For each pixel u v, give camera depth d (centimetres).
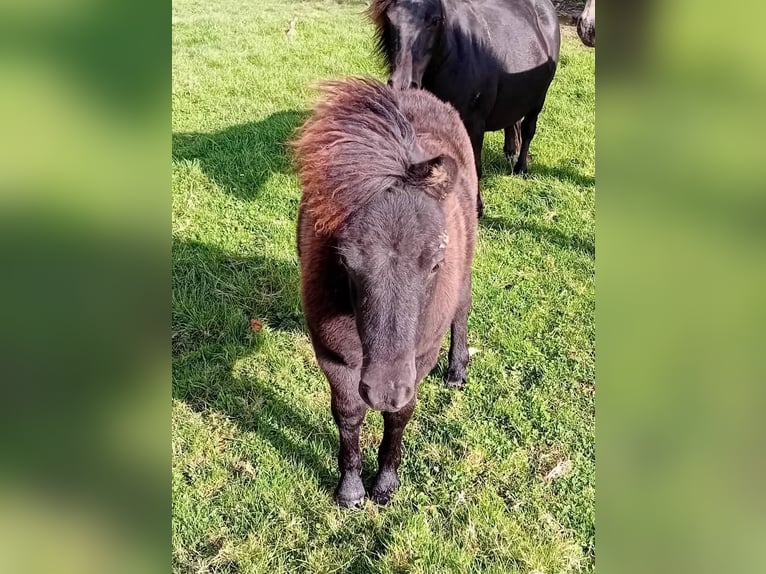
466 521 327
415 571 303
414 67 499
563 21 1091
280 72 878
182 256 500
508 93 573
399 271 228
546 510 333
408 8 490
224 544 317
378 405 230
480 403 396
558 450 365
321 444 366
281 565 309
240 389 401
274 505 334
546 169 665
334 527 325
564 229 562
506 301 475
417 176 239
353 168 241
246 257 509
